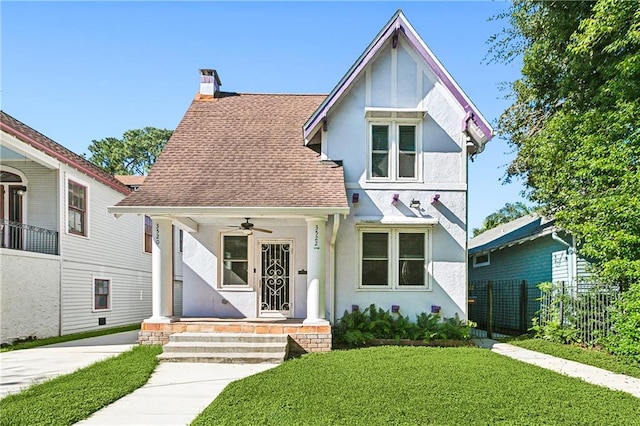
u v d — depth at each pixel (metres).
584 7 12.48
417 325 11.68
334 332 11.41
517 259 16.53
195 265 12.70
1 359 9.63
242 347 9.65
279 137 13.44
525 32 14.94
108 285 17.83
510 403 6.15
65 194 15.02
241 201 10.66
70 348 11.15
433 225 12.20
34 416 5.64
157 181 11.49
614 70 11.22
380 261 12.23
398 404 6.08
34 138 13.44
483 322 18.16
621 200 9.59
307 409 5.86
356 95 12.45
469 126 12.13
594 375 8.26
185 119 14.23
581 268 12.42
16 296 12.75
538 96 15.11
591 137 11.02
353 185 12.23
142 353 9.62
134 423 5.56
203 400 6.53
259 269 12.76
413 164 12.46
